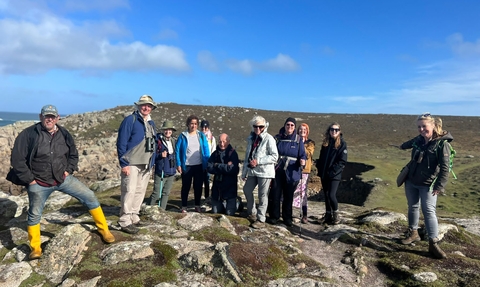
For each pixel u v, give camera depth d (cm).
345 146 657
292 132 654
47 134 435
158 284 393
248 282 411
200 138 764
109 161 1970
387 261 491
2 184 1866
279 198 667
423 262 481
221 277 418
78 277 403
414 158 522
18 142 417
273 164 628
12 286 393
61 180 442
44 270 423
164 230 551
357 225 670
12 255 452
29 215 438
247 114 4356
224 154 707
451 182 1595
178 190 1130
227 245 466
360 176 1708
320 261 510
